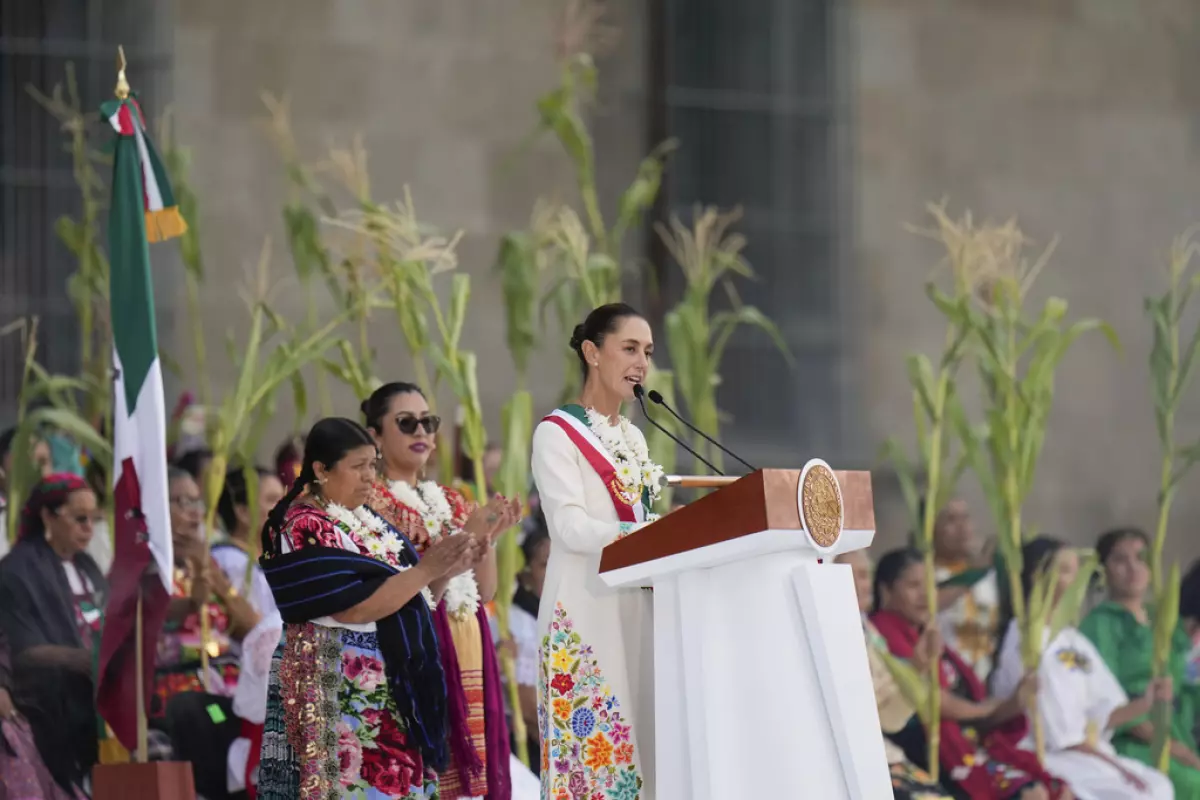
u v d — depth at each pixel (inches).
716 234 1261.1
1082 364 1673.2
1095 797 1086.4
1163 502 1186.0
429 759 607.2
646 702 588.1
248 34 1441.9
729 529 514.6
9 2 1380.4
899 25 1657.2
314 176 1446.9
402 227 1015.0
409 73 1492.4
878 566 1130.0
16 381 1343.5
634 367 610.9
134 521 788.6
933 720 1070.4
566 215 1122.0
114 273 795.4
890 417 1611.7
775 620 522.6
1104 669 1135.6
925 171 1651.1
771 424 1582.2
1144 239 1705.2
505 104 1523.1
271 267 1411.2
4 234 1355.8
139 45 1411.2
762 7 1615.4
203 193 1409.9
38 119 1376.7
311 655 605.3
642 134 1578.5
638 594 596.1
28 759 845.8
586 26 1395.2
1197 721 1214.3
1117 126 1712.6
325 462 632.4
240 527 973.2
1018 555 1109.7
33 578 881.5
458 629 682.2
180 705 887.7
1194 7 1733.5
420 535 685.9
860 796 512.1
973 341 1208.2
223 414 951.6
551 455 598.5
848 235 1617.9
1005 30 1689.2
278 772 608.1
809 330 1600.6
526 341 1112.8
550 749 584.1
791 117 1615.4
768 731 517.0
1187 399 1690.5
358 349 1396.4
